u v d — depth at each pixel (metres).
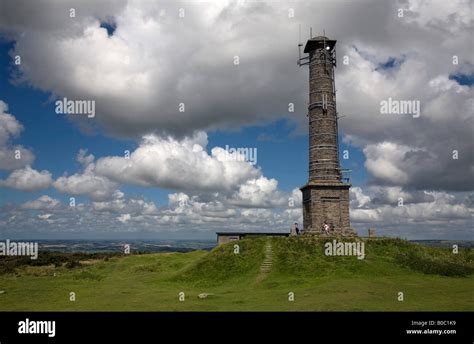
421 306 30.09
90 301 36.28
